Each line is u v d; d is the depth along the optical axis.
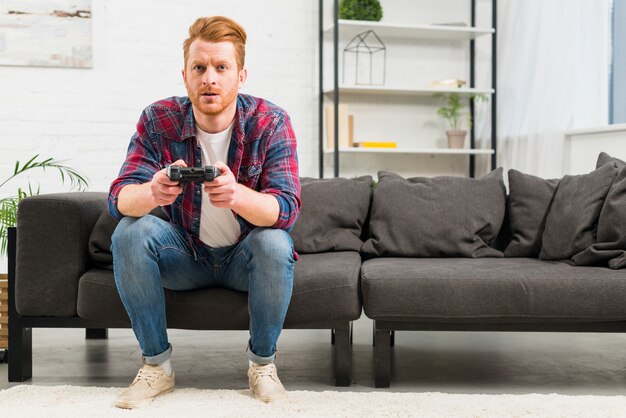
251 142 2.28
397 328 2.47
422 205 3.08
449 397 2.28
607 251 2.58
